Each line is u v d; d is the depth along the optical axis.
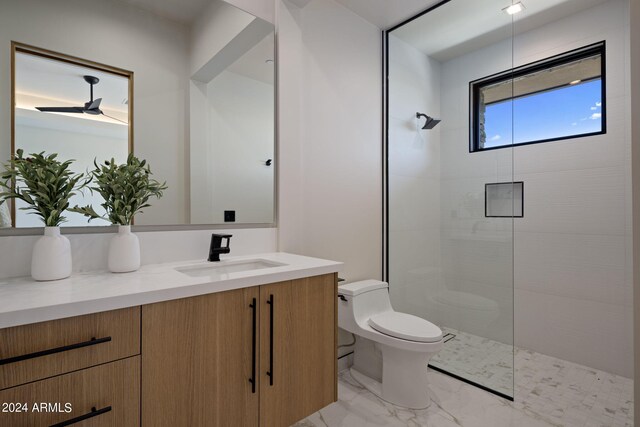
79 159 1.21
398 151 2.46
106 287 0.95
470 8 2.12
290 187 1.87
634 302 0.79
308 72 1.98
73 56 1.21
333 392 1.43
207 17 1.57
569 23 2.28
